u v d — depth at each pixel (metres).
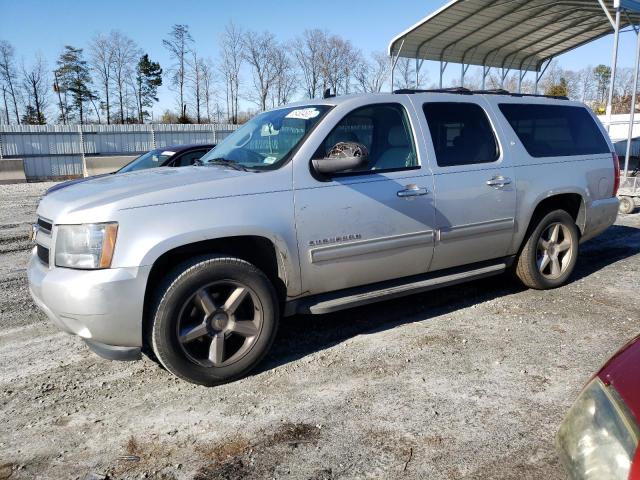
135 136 26.11
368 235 3.91
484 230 4.55
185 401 3.28
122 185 3.52
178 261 3.48
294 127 4.04
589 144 5.51
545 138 5.14
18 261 7.11
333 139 3.89
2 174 20.88
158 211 3.22
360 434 2.87
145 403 3.27
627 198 10.01
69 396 3.38
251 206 3.46
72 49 56.62
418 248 4.20
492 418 2.99
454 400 3.19
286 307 3.76
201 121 56.22
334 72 55.41
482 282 5.61
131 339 3.23
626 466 1.52
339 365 3.72
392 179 4.03
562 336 4.12
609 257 6.64
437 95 4.54
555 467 2.56
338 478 2.52
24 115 57.00
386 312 4.77
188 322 3.38
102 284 3.07
